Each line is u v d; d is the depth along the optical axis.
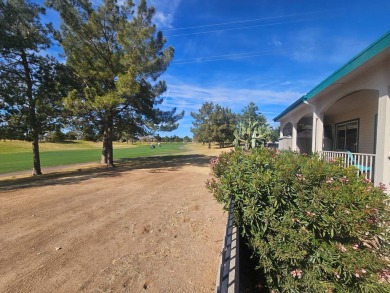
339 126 10.33
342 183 2.43
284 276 2.48
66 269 2.97
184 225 4.52
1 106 12.27
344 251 2.15
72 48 14.39
